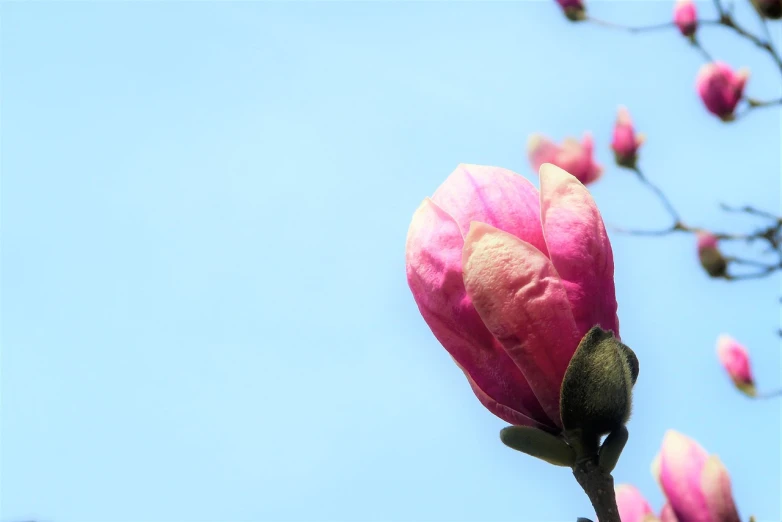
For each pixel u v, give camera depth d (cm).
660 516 81
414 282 70
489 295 68
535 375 68
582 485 67
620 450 67
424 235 69
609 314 69
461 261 68
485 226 68
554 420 68
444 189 70
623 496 82
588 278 68
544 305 68
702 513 79
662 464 81
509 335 68
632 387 68
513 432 68
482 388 69
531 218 69
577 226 68
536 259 68
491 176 70
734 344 153
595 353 67
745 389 148
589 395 67
